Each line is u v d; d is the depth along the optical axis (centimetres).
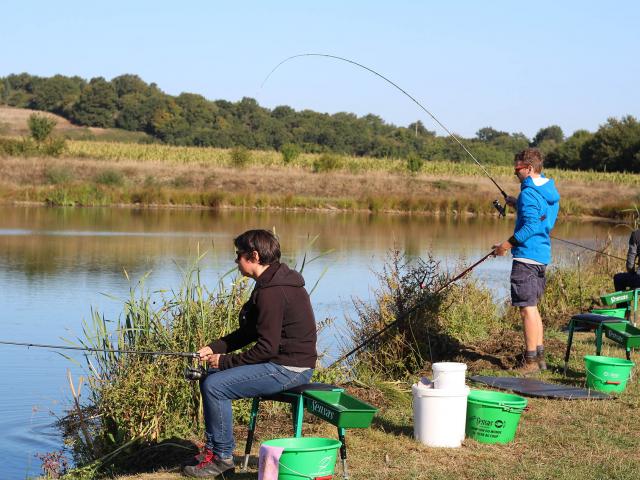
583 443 553
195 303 690
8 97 13025
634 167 6975
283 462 424
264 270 492
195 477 499
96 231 2494
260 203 3984
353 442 561
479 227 3225
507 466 505
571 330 771
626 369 682
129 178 4403
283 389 486
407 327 855
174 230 2597
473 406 555
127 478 519
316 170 5194
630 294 930
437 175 5419
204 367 561
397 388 728
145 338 672
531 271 743
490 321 1016
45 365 898
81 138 10725
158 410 627
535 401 658
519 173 739
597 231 3109
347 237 2548
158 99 11488
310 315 493
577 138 7938
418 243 2394
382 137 10319
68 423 693
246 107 11056
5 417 717
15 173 4166
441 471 496
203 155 5828
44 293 1364
